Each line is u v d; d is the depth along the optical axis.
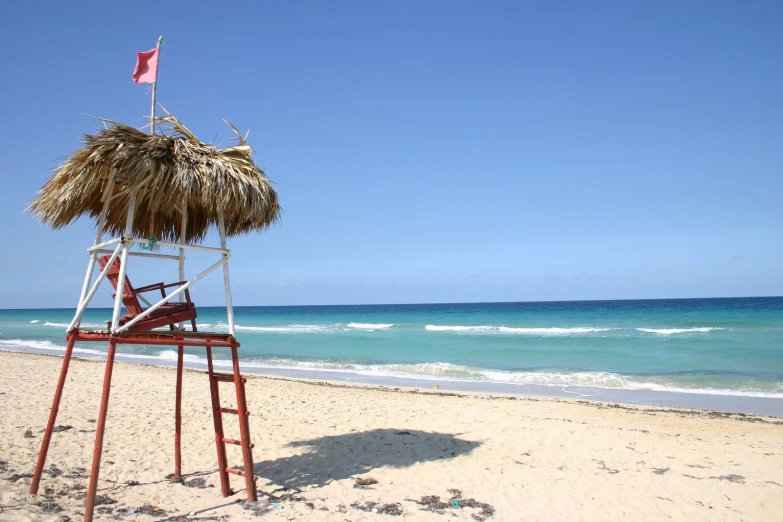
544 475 7.41
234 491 6.12
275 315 84.81
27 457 7.00
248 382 17.02
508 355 25.09
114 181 5.64
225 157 5.93
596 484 7.11
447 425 10.54
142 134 5.50
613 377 19.12
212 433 8.96
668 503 6.50
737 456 8.80
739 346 25.12
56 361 21.36
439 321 54.78
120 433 8.67
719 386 17.28
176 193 5.82
